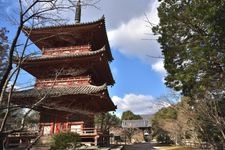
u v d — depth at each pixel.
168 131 70.12
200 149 46.53
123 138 92.06
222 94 27.48
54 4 8.16
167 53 22.06
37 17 8.22
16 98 21.64
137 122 105.25
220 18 17.44
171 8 21.42
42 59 33.03
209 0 18.12
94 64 35.41
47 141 29.19
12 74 7.53
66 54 35.88
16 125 9.47
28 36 8.21
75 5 8.50
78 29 34.69
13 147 28.09
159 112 78.19
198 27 19.89
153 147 59.09
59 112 31.31
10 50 7.47
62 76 34.62
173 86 22.61
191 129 52.44
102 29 35.75
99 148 30.30
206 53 18.44
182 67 21.59
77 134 29.67
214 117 30.02
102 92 31.03
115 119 94.12
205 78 19.80
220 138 35.69
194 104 30.94
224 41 18.36
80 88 32.88
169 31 22.08
